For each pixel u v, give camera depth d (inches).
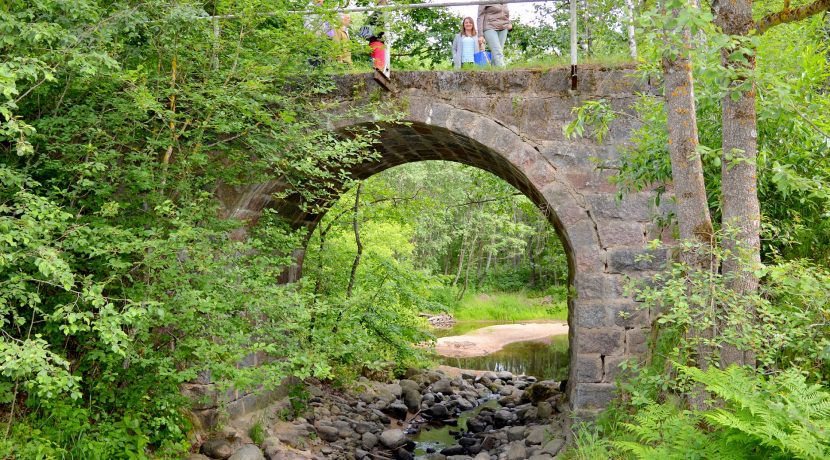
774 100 182.9
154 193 241.4
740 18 190.2
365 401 449.1
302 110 295.0
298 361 236.5
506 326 984.9
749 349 182.5
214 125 245.4
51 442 213.8
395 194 481.4
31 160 241.9
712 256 194.5
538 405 406.0
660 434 191.0
